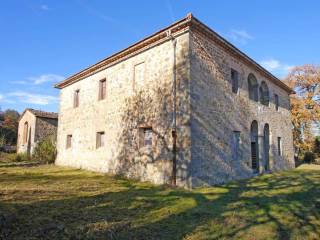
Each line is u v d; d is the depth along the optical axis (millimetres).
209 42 10836
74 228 4578
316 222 5371
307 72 27875
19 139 26531
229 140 11445
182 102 9602
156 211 5965
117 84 13047
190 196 7680
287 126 19172
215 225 5004
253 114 13930
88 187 8914
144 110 11250
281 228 4941
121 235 4387
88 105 15086
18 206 5820
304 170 17109
